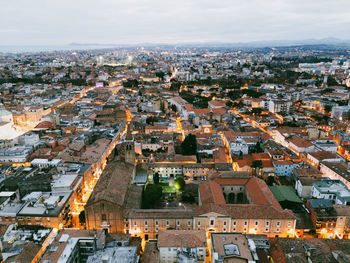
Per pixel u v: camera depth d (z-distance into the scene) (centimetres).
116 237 11769
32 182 14925
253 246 10512
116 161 16900
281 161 18688
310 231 12800
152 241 11769
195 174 18388
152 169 18338
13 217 12750
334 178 17312
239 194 15838
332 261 10050
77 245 10656
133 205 13862
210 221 12619
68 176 15850
